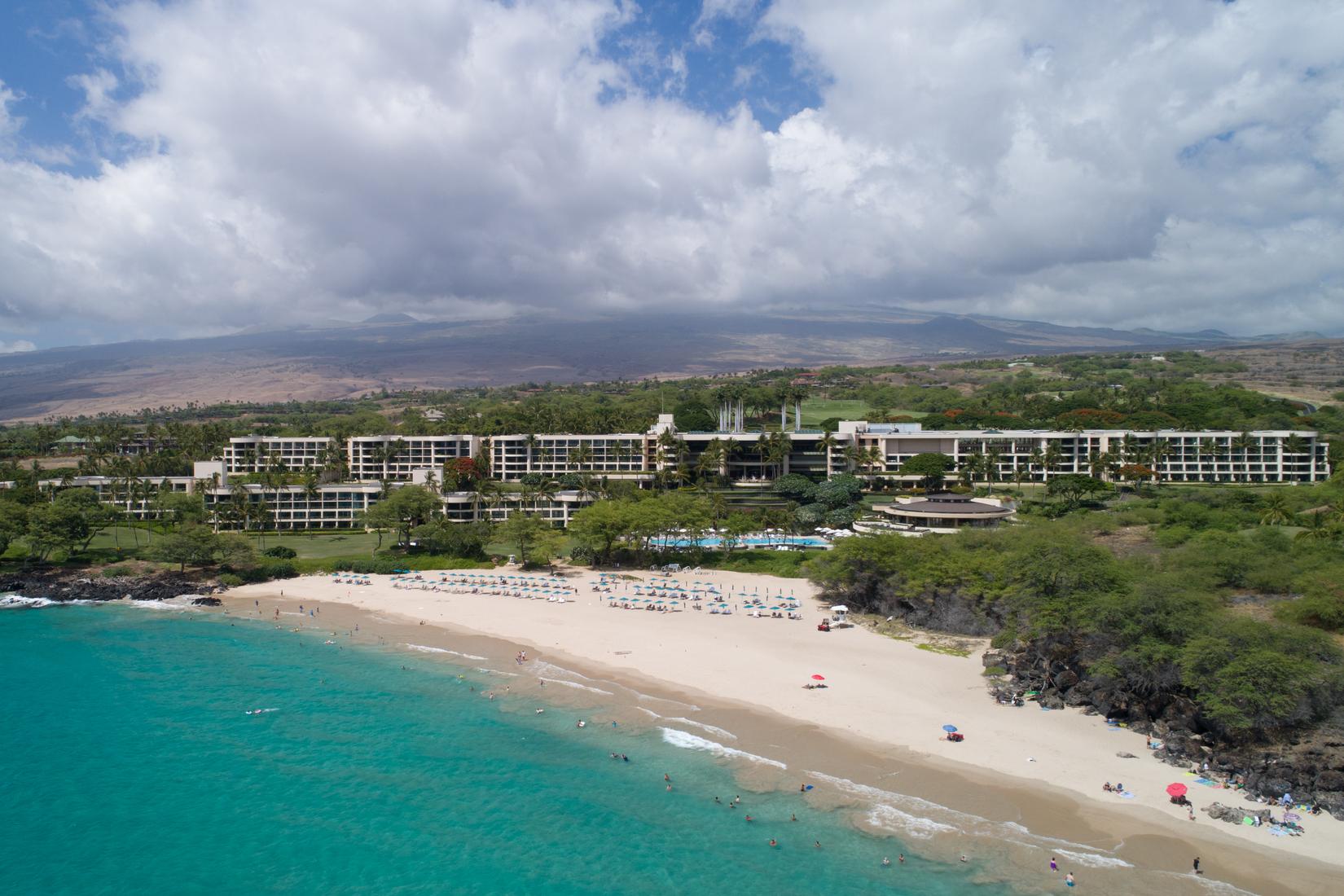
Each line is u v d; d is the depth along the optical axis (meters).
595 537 179.88
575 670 117.00
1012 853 70.81
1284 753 82.19
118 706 108.06
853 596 147.25
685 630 133.62
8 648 131.88
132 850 76.19
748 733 94.94
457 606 152.25
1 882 71.81
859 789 81.88
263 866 73.50
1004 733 93.12
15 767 91.62
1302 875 66.50
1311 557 133.62
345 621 145.12
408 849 75.56
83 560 181.25
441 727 99.88
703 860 72.06
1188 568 130.12
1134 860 69.19
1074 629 103.31
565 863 72.56
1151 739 90.50
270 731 100.19
